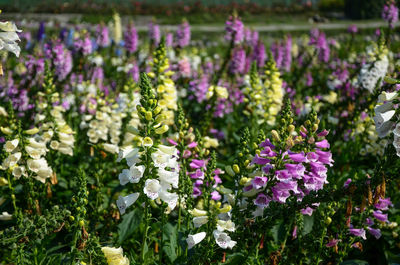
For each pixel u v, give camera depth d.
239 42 9.25
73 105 7.74
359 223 4.25
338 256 4.20
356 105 6.99
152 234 4.66
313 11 50.97
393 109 3.20
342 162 6.44
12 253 3.85
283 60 12.23
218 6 48.88
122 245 4.77
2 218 4.46
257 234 3.66
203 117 6.73
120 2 42.41
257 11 48.59
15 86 7.24
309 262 4.23
